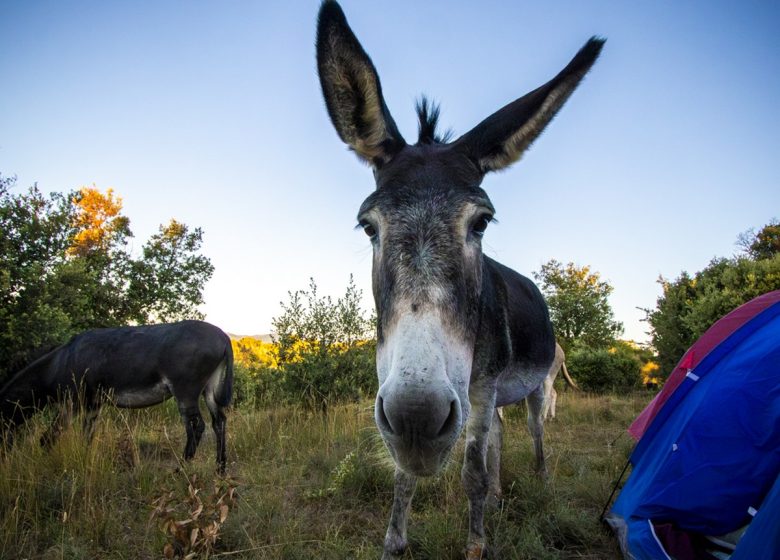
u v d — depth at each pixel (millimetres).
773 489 2139
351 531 3393
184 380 5328
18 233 7047
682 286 11984
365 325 8133
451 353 1844
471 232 2186
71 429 4613
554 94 2543
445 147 2564
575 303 22297
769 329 2871
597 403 10664
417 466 1699
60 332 6754
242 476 4508
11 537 3113
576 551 3135
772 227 20406
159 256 10766
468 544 2832
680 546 2580
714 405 2762
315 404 7117
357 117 2514
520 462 4945
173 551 2723
